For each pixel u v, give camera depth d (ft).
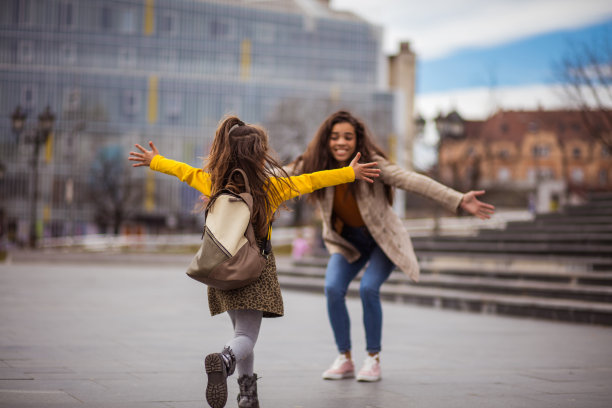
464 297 33.71
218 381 9.64
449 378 15.44
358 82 256.32
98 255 88.43
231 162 10.90
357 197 15.25
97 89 229.86
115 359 17.17
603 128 66.03
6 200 221.66
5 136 224.33
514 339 23.12
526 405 12.48
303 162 15.69
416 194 14.99
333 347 20.74
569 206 48.70
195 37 242.99
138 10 238.89
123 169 208.23
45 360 16.61
